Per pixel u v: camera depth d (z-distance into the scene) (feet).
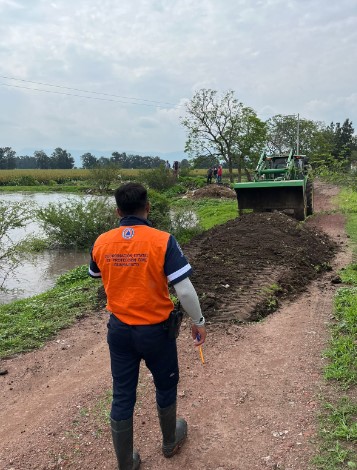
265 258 29.25
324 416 12.41
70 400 14.49
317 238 37.86
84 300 25.85
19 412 14.26
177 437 11.55
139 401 13.89
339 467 10.41
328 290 24.67
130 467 10.56
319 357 16.02
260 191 49.19
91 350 18.61
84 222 53.06
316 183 99.96
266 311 21.30
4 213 43.88
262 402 13.48
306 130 128.57
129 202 10.14
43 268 44.01
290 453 11.11
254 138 111.14
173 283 9.75
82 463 11.42
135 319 9.86
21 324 22.27
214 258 29.55
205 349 17.29
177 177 126.41
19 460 11.66
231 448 11.56
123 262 9.86
